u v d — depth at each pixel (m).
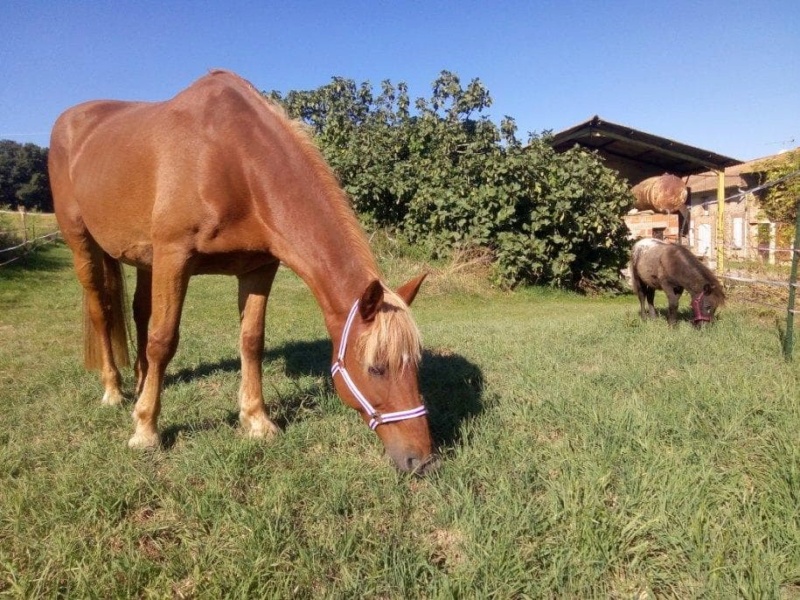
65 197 4.40
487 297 13.16
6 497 2.88
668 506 2.61
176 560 2.40
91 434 3.77
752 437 3.33
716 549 2.30
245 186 3.28
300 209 3.17
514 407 3.98
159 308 3.42
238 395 4.09
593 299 13.97
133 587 2.24
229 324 8.80
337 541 2.47
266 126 3.33
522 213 14.20
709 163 16.81
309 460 3.29
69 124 4.53
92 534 2.60
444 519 2.63
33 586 2.24
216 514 2.68
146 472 3.11
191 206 3.27
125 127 3.85
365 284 3.01
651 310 8.73
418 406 2.74
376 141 15.71
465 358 5.57
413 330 2.72
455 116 16.11
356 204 15.02
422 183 14.59
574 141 18.22
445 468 3.03
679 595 2.17
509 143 14.84
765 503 2.56
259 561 2.31
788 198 14.63
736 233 20.38
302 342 6.67
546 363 5.25
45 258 16.00
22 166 50.56
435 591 2.17
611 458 3.08
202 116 3.35
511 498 2.71
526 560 2.32
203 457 3.25
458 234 14.09
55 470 3.21
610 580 2.26
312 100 19.23
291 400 4.29
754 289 10.27
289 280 13.25
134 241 3.77
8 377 5.29
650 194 16.91
